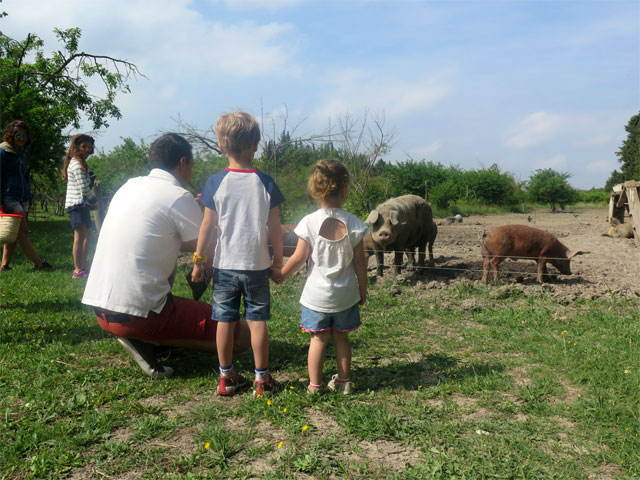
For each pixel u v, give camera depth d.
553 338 4.55
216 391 3.43
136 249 3.45
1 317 4.98
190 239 3.61
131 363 3.90
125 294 3.44
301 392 3.37
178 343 3.75
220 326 3.29
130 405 3.12
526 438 2.76
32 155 18.58
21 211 7.41
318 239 3.23
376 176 24.09
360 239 3.27
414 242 7.84
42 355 3.93
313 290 3.27
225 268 3.24
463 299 6.21
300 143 12.15
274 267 3.43
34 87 18.95
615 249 11.66
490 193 34.97
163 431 2.83
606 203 49.38
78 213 7.19
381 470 2.46
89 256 9.45
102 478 2.41
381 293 6.49
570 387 3.52
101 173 13.75
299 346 4.46
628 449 2.61
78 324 4.85
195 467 2.50
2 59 18.16
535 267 8.21
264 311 3.31
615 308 5.70
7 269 7.69
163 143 3.72
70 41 19.78
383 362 4.12
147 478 2.40
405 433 2.80
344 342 3.39
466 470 2.40
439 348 4.48
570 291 6.43
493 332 4.86
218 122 3.29
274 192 3.31
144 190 3.59
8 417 2.95
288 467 2.47
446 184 32.56
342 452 2.62
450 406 3.15
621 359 3.95
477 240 13.14
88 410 3.05
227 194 3.22
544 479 2.36
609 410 3.04
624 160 71.00
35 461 2.47
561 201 34.91
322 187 3.29
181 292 6.32
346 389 3.39
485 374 3.76
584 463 2.53
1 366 3.69
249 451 2.61
